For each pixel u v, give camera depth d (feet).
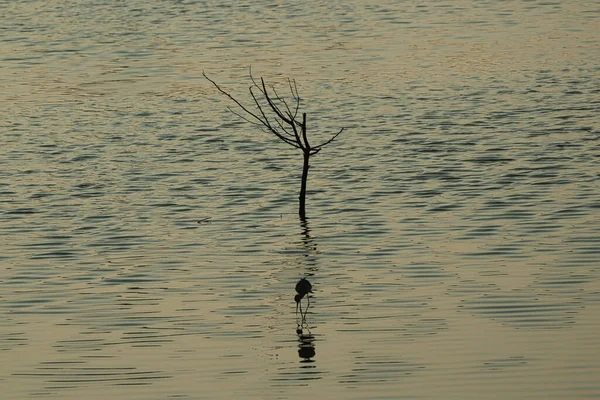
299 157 308.40
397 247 229.86
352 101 375.66
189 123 351.67
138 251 231.71
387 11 552.41
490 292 201.98
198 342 184.03
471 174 283.79
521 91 380.58
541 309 193.06
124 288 209.97
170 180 287.89
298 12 554.87
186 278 214.90
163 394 164.86
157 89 402.52
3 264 223.92
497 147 309.22
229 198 270.87
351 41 481.87
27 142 330.54
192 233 243.60
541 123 335.67
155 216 256.93
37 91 401.90
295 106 371.56
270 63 442.50
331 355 177.47
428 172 287.28
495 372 169.07
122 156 313.12
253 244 235.20
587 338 180.24
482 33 492.13
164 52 466.29
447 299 199.72
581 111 349.20
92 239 240.12
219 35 500.74
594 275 208.64
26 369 174.29
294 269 219.00
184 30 513.04
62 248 234.17
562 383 164.66
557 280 206.80
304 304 199.72
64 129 345.92
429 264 218.59
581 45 458.09
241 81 412.98
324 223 248.52
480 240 231.71
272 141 326.65
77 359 177.88
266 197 271.08
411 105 366.63
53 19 544.21
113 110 371.35
